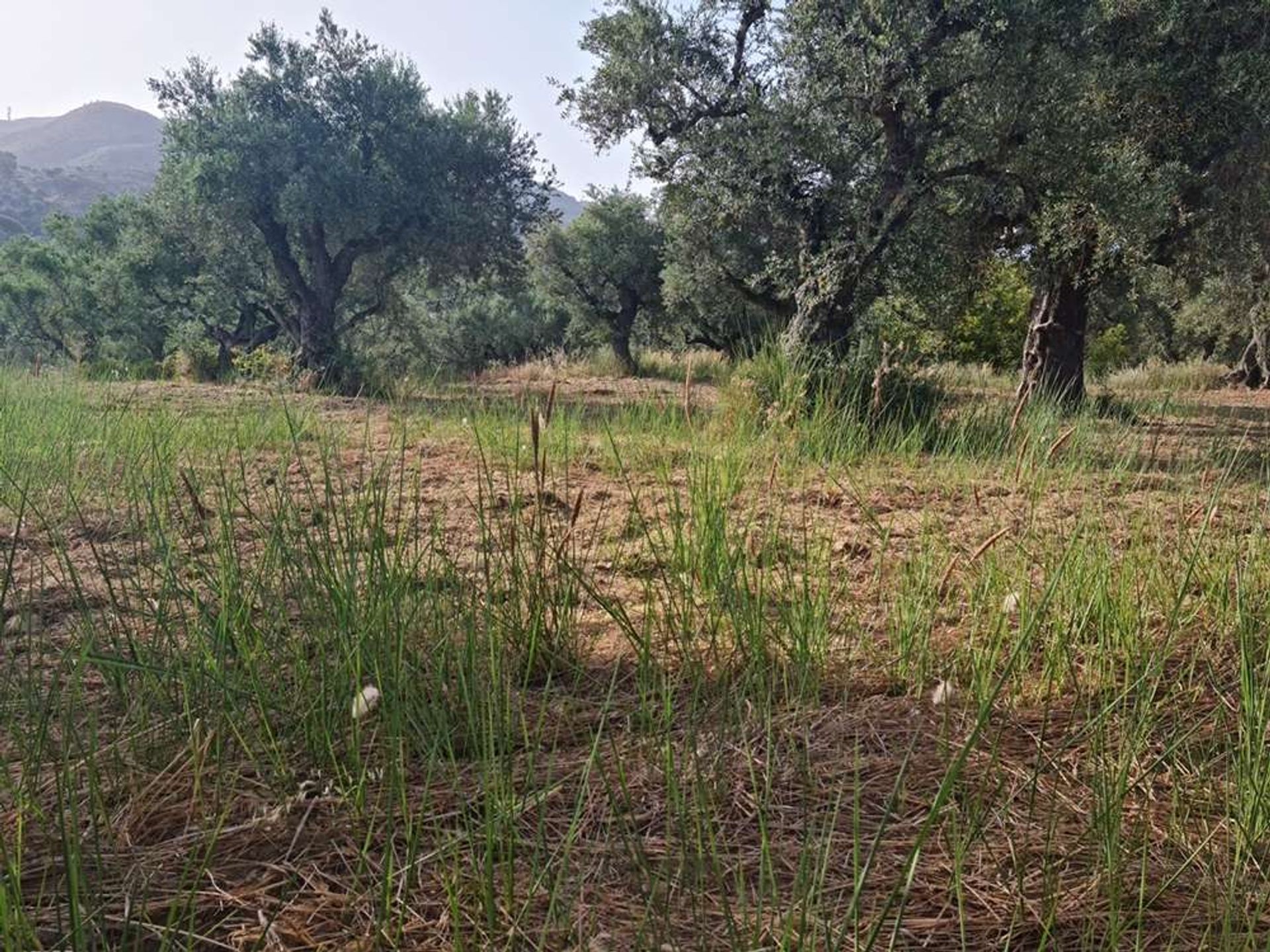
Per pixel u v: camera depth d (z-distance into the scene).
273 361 14.82
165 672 2.22
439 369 9.73
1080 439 6.46
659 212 13.62
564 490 5.26
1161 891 1.67
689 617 2.77
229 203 17.94
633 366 23.08
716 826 1.90
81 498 4.53
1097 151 9.55
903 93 9.20
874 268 10.22
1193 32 10.12
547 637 2.72
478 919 1.60
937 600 3.09
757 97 10.48
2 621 2.39
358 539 3.24
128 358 25.25
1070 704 2.52
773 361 7.94
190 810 1.90
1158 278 13.55
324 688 2.21
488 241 19.78
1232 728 2.34
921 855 1.82
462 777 2.09
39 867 1.72
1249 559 3.34
